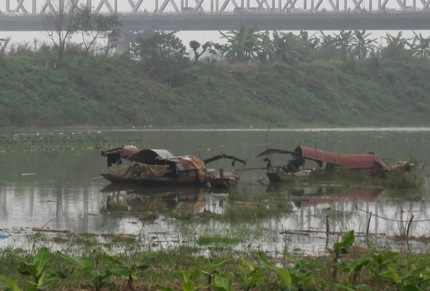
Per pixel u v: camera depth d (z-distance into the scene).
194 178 54.06
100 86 136.25
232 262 28.05
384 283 23.00
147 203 46.06
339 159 58.97
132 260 27.44
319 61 171.38
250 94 149.25
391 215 42.62
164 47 150.62
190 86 144.88
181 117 136.12
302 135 111.00
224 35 167.88
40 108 125.44
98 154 75.81
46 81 132.88
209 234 35.41
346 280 23.33
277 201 47.16
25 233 35.62
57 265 25.30
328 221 38.38
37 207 43.84
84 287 22.34
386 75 168.25
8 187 51.84
